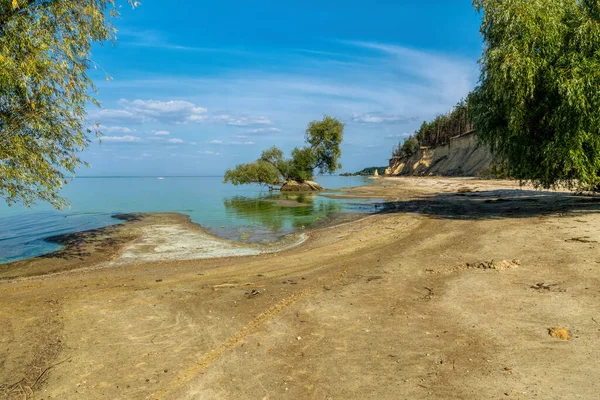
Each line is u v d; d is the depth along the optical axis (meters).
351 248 11.32
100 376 4.20
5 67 7.76
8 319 6.05
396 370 4.16
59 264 11.13
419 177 95.25
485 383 3.82
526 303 5.81
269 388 3.91
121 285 8.02
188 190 60.12
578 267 7.33
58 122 9.71
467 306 5.88
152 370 4.31
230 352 4.70
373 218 19.12
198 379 4.10
